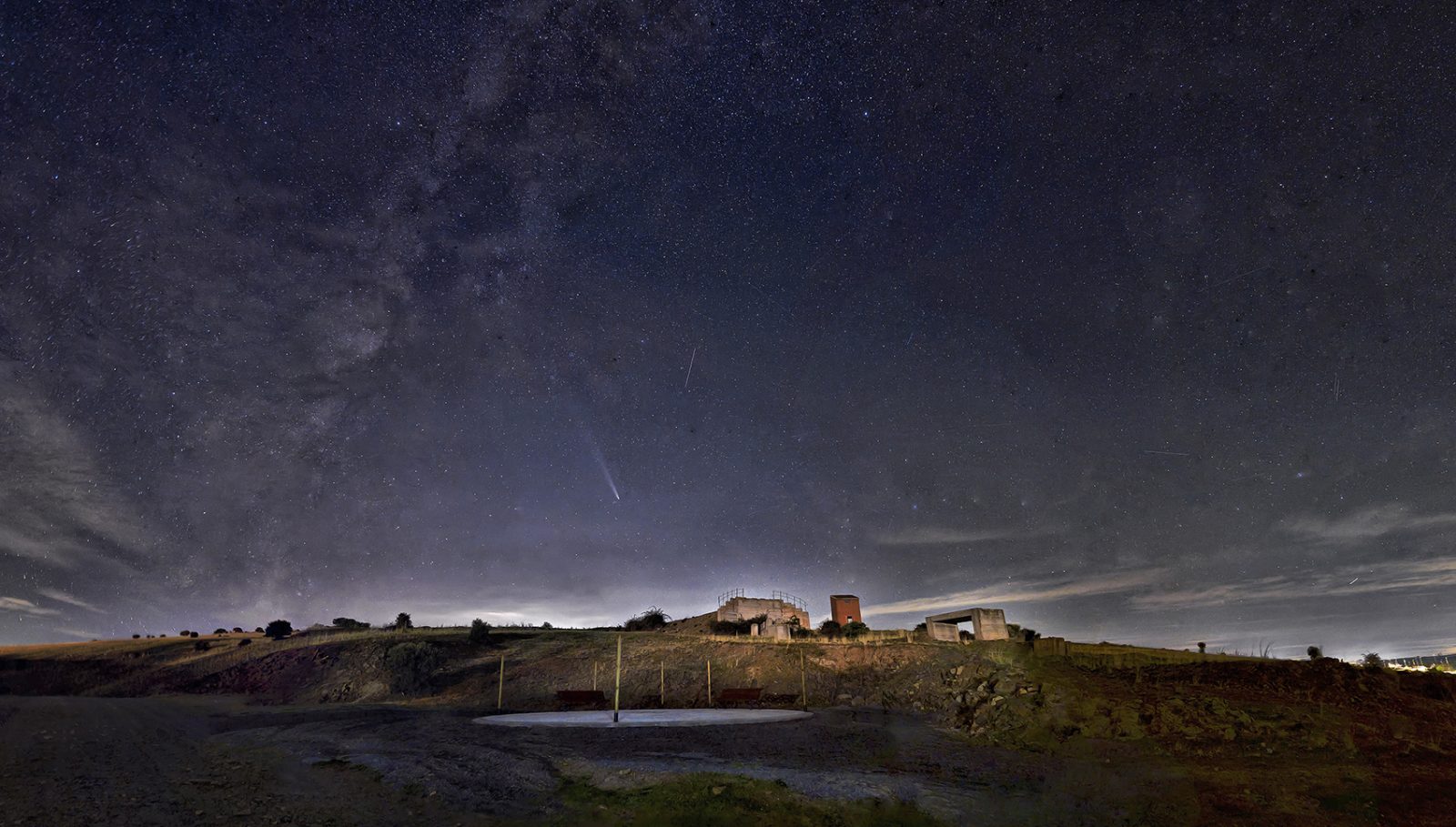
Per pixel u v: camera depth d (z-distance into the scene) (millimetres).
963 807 12375
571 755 17312
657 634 50781
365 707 31812
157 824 10680
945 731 22250
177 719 25359
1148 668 25734
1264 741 17172
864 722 24172
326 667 42156
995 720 22094
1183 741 17719
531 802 12633
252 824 10875
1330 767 14805
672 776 14539
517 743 19438
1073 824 11344
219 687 40812
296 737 20641
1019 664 29016
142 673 44094
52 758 15266
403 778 14445
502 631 53750
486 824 11266
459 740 20109
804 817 11695
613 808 12180
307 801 12492
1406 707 19578
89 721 22766
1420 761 15141
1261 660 24938
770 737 20766
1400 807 11938
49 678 43156
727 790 13305
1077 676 25641
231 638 57875
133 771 14430
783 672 36406
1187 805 12312
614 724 23969
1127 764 15695
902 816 11797
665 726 23578
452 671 40250
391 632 53469
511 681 38125
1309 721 18281
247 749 18141
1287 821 11352
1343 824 11156
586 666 40750
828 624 51656
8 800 11633
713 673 37781
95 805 11531
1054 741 18906
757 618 52781
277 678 41406
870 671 35656
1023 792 13422
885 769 15750
